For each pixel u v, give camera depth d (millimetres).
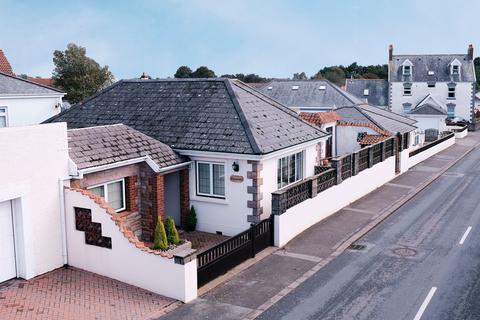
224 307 12430
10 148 12875
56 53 60531
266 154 17078
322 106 51625
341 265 15445
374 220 20391
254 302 12750
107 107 22250
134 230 16906
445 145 44969
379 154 27078
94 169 14984
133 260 13328
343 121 32906
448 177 30781
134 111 21266
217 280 14047
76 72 60406
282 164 19344
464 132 56438
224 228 18188
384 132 31359
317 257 16078
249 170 17406
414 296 13164
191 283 12781
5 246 13398
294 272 14789
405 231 19156
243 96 20641
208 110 19766
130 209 16844
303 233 18484
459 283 14000
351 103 50781
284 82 56781
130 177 16719
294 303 12750
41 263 13906
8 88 27594
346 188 22656
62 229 14352
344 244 17344
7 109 27391
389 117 36312
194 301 12734
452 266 15352
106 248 13789
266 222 16641
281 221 16922
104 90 23531
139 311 12023
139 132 18188
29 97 28328
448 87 67312
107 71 62156
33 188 13516
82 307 12109
